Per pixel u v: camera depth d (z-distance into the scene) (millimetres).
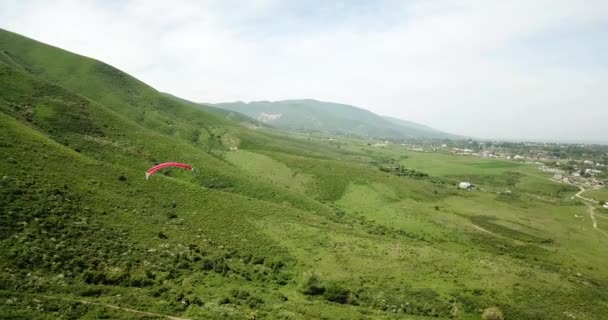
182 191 72938
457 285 55969
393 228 97125
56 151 66375
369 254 64000
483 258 72188
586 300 57906
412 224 100062
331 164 142625
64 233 44844
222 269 51000
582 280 72312
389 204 113812
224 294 43750
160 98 195250
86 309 32375
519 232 104125
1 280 33219
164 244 52312
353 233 76125
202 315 36250
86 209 52469
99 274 39781
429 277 57719
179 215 63719
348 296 50031
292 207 91250
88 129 101062
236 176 106375
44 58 184875
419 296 51750
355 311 45406
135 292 38844
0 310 28484
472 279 58656
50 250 40688
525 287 58094
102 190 60688
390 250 67375
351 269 57812
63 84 170250
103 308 33312
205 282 46469
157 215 60656
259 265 55812
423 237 92312
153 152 105000
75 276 38688
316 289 50344
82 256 42125
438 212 112688
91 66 187500
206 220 64750
